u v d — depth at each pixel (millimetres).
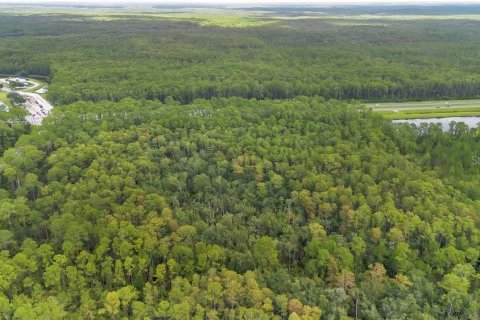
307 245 99875
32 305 81500
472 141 162500
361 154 135000
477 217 106125
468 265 93188
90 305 82688
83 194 110750
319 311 80312
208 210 111750
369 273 93250
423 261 98875
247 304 82562
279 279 89812
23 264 87625
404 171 126312
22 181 126625
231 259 94812
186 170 129125
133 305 80750
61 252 95312
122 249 91938
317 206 111938
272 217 107750
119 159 129875
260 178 124500
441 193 115875
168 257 94062
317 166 129125
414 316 81625
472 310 83500
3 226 103750
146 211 106250
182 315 78000
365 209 106312
